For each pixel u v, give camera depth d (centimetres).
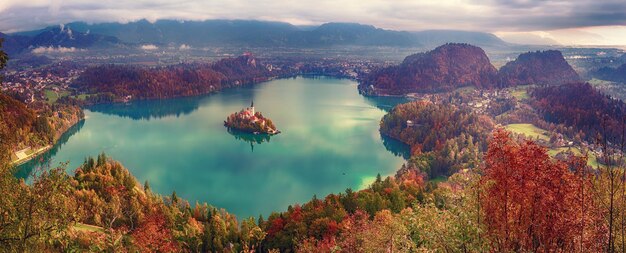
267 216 12556
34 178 2497
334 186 15200
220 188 14900
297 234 8462
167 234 7900
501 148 2388
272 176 16325
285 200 13838
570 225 2266
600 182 2269
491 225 2434
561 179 2291
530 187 2292
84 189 9944
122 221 9062
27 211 2347
